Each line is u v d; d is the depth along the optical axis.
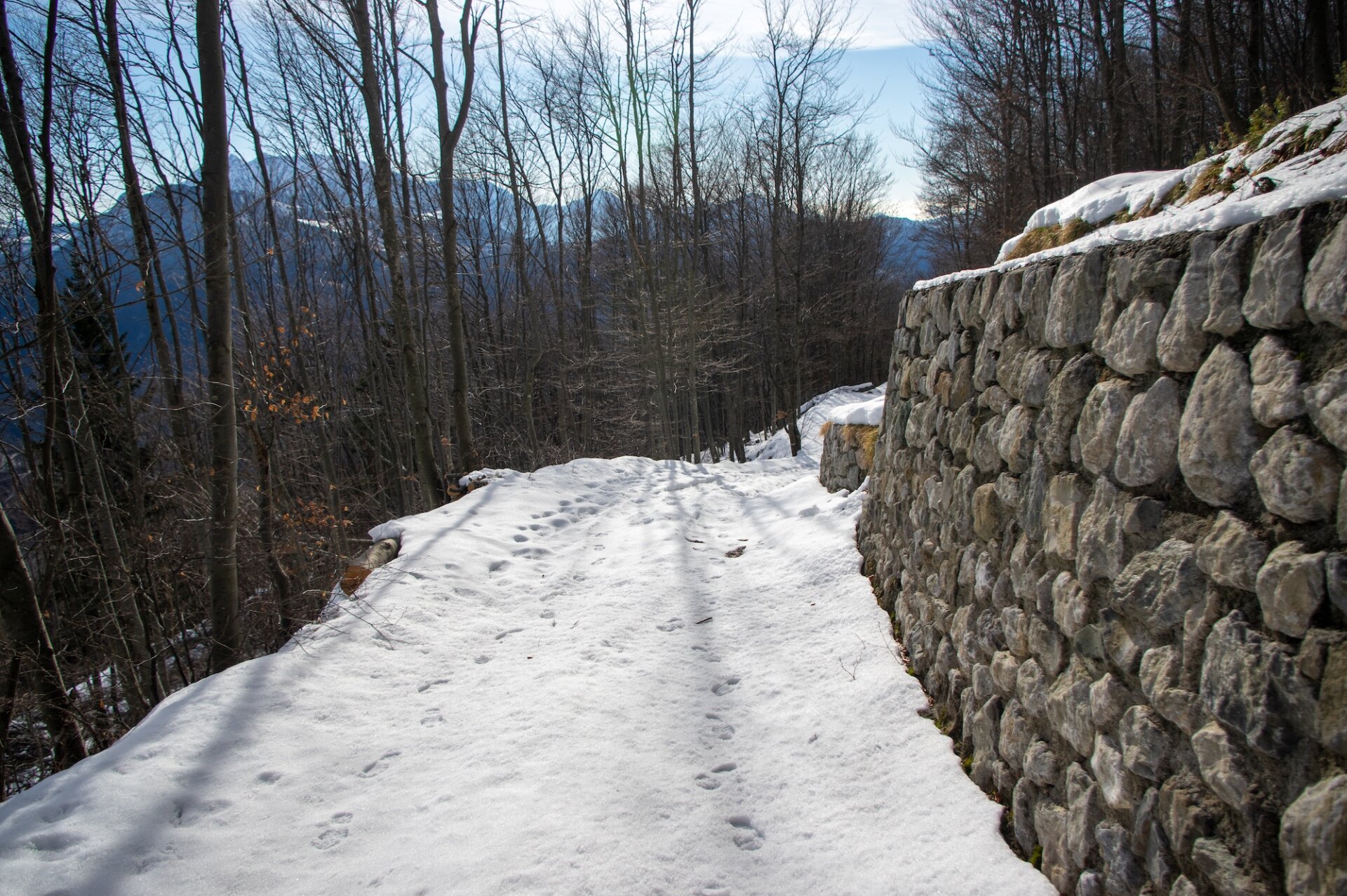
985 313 3.17
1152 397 1.87
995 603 2.85
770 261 24.84
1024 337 2.73
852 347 36.12
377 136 9.20
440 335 21.67
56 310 5.15
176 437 8.91
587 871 2.45
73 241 7.74
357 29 8.97
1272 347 1.50
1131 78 11.88
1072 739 2.19
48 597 6.06
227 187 4.94
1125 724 1.91
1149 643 1.84
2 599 4.66
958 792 2.77
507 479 8.93
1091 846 2.03
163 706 3.42
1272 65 9.73
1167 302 1.84
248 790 2.92
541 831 2.65
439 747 3.32
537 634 4.68
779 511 7.46
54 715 4.95
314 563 9.30
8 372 5.24
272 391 8.44
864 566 5.06
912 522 4.11
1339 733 1.27
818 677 3.85
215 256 4.83
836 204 28.56
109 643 7.13
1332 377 1.35
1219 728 1.58
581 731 3.37
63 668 6.67
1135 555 1.91
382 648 4.31
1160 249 1.90
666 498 8.50
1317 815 1.30
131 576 7.48
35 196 5.20
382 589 5.07
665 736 3.37
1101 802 2.01
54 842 2.50
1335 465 1.33
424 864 2.51
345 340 18.83
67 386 6.09
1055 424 2.40
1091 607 2.12
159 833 2.62
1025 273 2.73
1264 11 9.53
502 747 3.27
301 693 3.68
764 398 29.30
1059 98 14.93
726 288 25.55
